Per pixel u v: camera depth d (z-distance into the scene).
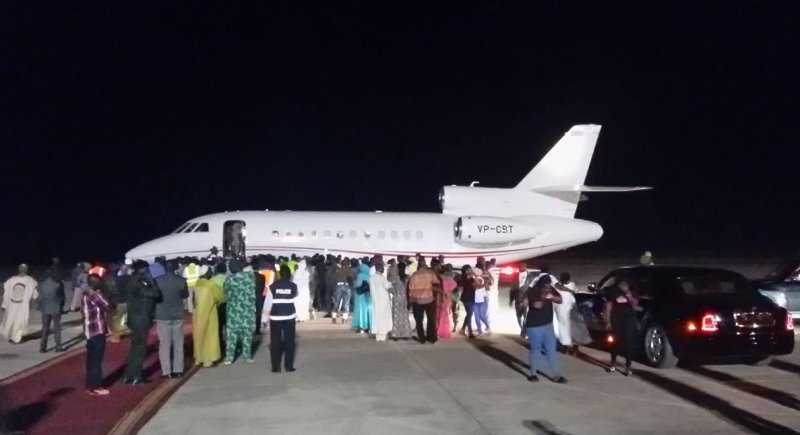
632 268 16.22
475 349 17.14
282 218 28.98
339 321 23.14
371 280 18.72
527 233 29.53
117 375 14.04
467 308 19.12
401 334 18.58
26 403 11.63
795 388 12.59
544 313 13.12
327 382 13.16
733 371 14.28
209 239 28.53
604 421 10.29
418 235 29.36
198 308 14.68
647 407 11.15
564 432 9.71
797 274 20.75
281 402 11.55
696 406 11.23
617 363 15.20
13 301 18.38
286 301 14.15
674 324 14.02
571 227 30.33
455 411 10.91
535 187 30.67
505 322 23.27
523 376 13.71
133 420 10.34
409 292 18.28
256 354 16.52
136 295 13.14
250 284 15.30
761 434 9.60
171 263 13.79
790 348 13.94
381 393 12.19
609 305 14.30
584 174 30.70
